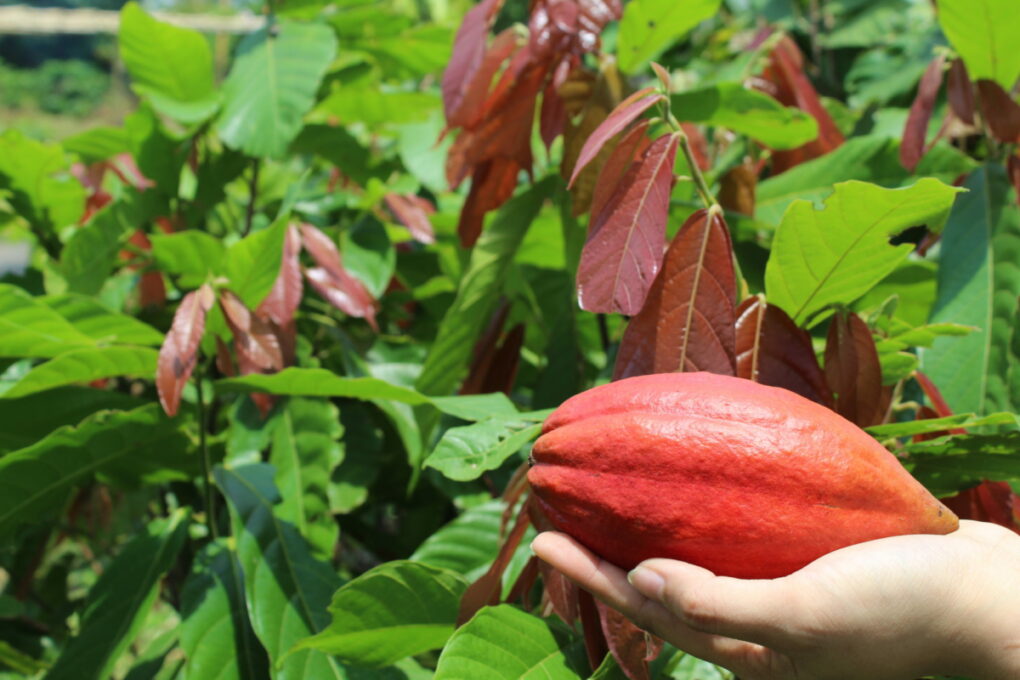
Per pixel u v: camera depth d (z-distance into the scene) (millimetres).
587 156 615
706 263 645
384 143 1900
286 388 794
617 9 841
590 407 557
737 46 1869
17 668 1047
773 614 481
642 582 502
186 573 1192
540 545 545
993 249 808
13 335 812
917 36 1590
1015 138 828
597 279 628
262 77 1046
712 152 1288
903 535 514
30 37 21719
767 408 520
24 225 1354
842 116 1356
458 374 960
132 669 854
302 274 1008
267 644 761
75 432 780
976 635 492
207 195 1214
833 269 652
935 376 800
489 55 852
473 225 933
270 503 864
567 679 606
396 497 1243
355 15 1209
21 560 1295
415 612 688
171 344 758
